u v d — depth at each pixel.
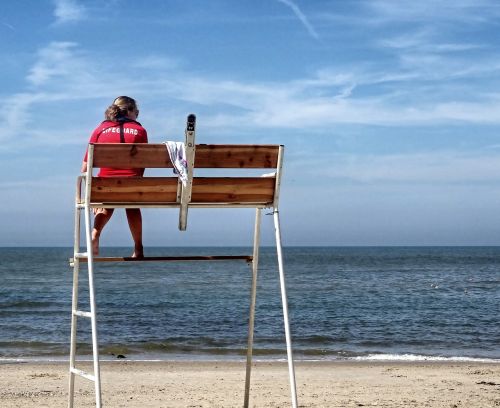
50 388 9.57
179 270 74.75
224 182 5.11
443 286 43.97
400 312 26.45
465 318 24.16
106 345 16.30
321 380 10.62
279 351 15.48
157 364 12.88
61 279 53.78
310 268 78.25
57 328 20.59
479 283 47.25
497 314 25.56
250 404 8.21
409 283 47.56
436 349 16.33
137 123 5.47
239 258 5.60
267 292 37.50
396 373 11.60
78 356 14.34
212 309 27.09
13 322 22.56
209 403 8.27
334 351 15.66
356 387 9.73
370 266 84.56
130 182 4.92
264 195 5.20
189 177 4.90
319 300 32.28
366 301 31.83
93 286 4.73
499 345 17.03
